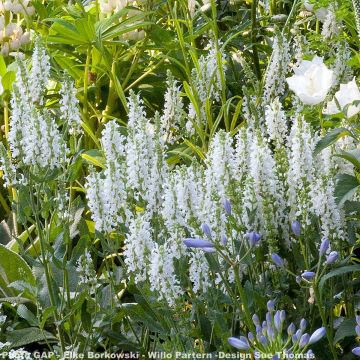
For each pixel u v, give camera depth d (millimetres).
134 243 3955
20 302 4629
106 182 4156
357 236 4727
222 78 5879
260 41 7508
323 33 5973
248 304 3881
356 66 5766
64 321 4133
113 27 6512
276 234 4141
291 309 4223
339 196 4105
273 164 4105
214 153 4156
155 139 4367
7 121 6570
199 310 4277
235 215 4090
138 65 7141
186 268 4250
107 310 4199
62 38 6410
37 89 4812
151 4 6797
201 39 7730
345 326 3986
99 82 6867
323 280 3682
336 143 4508
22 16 7738
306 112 4992
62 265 4199
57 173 4180
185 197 4008
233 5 7707
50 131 4121
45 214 4227
